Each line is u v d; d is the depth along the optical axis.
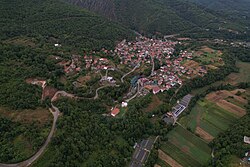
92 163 175.75
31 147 174.62
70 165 168.88
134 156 194.62
